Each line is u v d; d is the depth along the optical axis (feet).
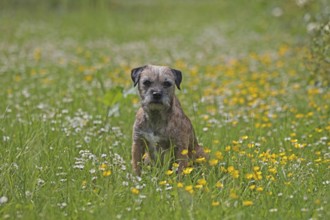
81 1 120.67
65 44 82.23
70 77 57.62
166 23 108.78
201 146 33.45
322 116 40.93
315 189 27.40
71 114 41.24
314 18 56.44
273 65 63.00
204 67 65.16
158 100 29.89
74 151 32.17
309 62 44.68
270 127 38.91
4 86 52.75
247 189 26.76
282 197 25.80
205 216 23.65
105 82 54.49
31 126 36.22
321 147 34.27
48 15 109.91
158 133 30.58
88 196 26.11
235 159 30.40
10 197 25.79
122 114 41.32
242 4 115.24
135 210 24.36
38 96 47.96
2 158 30.30
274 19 89.04
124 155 32.68
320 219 23.94
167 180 28.07
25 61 66.39
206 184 27.12
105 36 91.04
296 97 47.21
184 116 31.63
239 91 49.57
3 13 107.96
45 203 24.77
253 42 83.66
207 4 137.08
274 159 30.17
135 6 130.21
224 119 40.65
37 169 28.76
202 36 92.43
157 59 71.56
